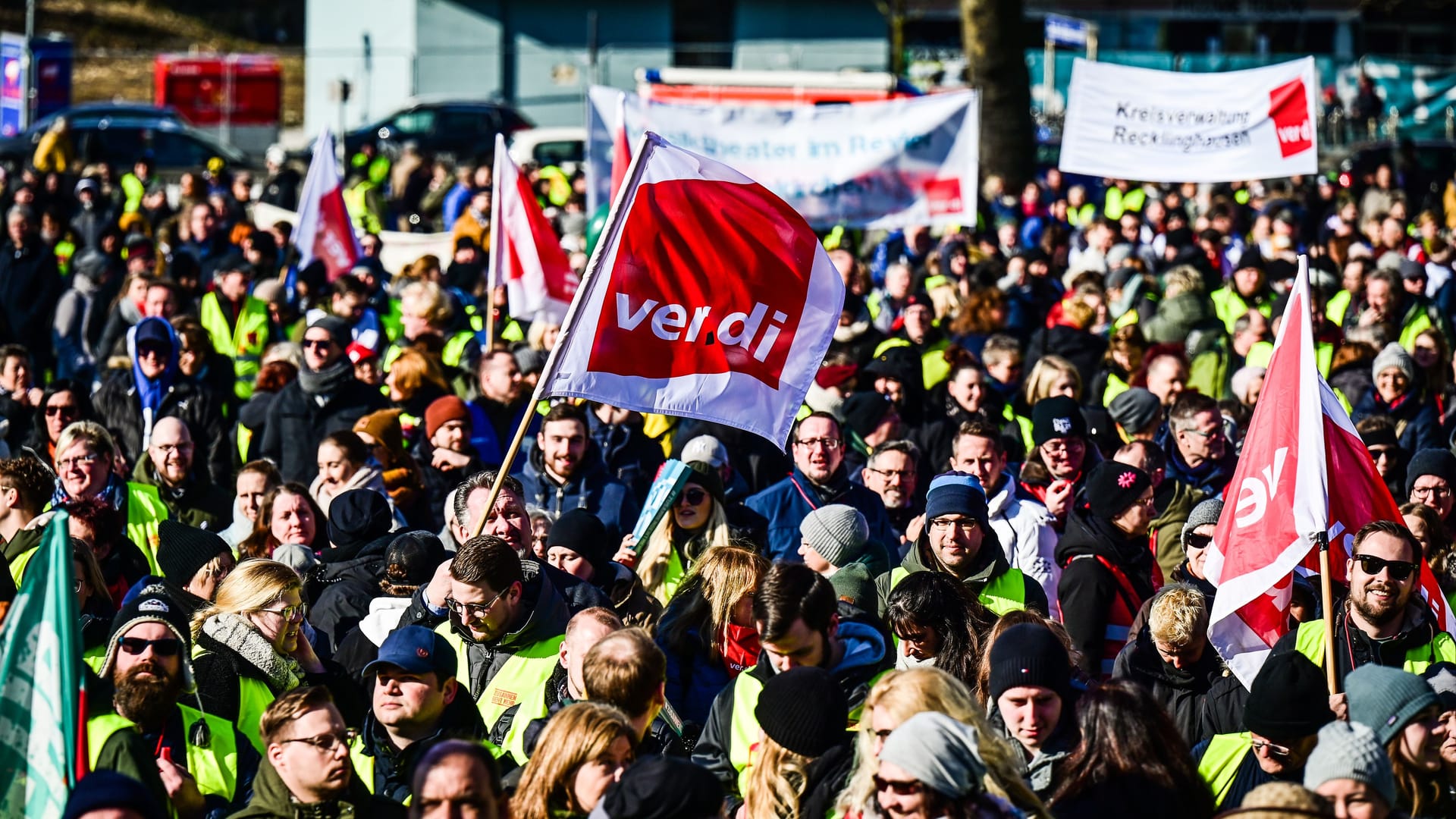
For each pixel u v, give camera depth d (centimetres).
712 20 11369
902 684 1299
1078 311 3497
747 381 1967
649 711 1492
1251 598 1736
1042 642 1445
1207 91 3444
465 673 1795
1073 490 2222
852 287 3997
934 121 3700
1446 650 1709
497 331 3566
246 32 14612
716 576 1800
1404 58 10956
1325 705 1412
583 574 2000
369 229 6088
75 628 1331
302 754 1412
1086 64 3497
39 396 2959
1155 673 1731
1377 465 2469
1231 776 1515
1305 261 1748
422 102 9700
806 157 3703
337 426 2834
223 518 2567
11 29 13425
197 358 3011
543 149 8362
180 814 1461
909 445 2386
